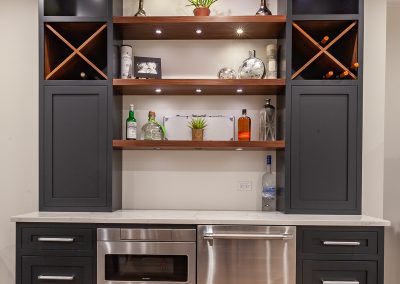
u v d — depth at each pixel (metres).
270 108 2.49
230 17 2.27
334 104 2.26
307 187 2.27
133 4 2.61
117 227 2.08
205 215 2.25
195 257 2.05
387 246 3.16
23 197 2.63
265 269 2.03
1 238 2.62
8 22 2.63
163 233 2.06
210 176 2.60
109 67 2.31
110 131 2.31
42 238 2.09
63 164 2.32
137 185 2.60
